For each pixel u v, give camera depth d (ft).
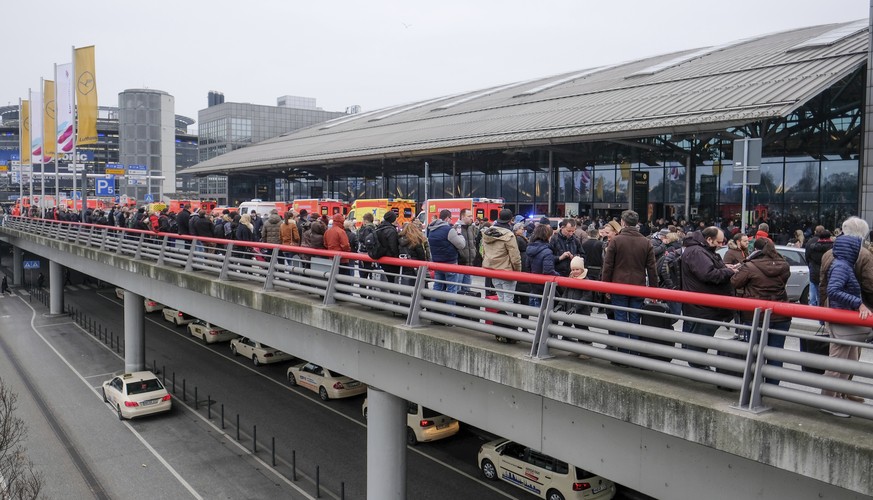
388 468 37.17
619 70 184.14
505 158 161.38
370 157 160.76
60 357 108.37
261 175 260.01
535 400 26.71
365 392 86.69
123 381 79.87
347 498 57.77
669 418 20.83
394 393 35.09
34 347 115.24
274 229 59.21
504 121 146.72
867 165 80.74
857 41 108.27
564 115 128.88
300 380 90.99
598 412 23.06
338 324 37.40
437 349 30.40
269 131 367.45
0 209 325.21
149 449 69.31
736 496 20.11
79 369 101.09
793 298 50.24
